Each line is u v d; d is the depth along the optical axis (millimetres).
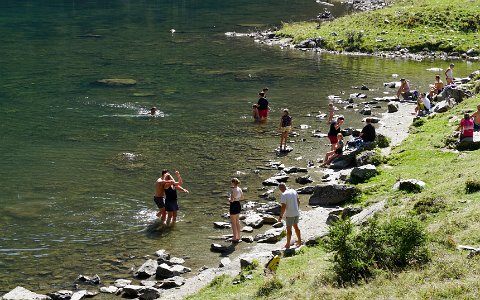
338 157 37719
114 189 33625
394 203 27203
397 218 21656
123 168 37000
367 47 76438
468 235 21406
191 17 104812
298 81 61344
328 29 83625
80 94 55312
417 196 27047
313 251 24516
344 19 87750
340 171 36375
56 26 94875
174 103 52719
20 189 33438
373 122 46094
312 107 51656
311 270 21812
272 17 103562
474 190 25703
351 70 66375
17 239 27672
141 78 61969
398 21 81938
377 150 36438
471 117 37531
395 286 18781
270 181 34719
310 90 57656
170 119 47969
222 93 56469
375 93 56125
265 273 22438
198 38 85625
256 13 108688
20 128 45062
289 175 36125
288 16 104312
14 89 56781
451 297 17312
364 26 82688
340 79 62188
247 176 36062
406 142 37969
